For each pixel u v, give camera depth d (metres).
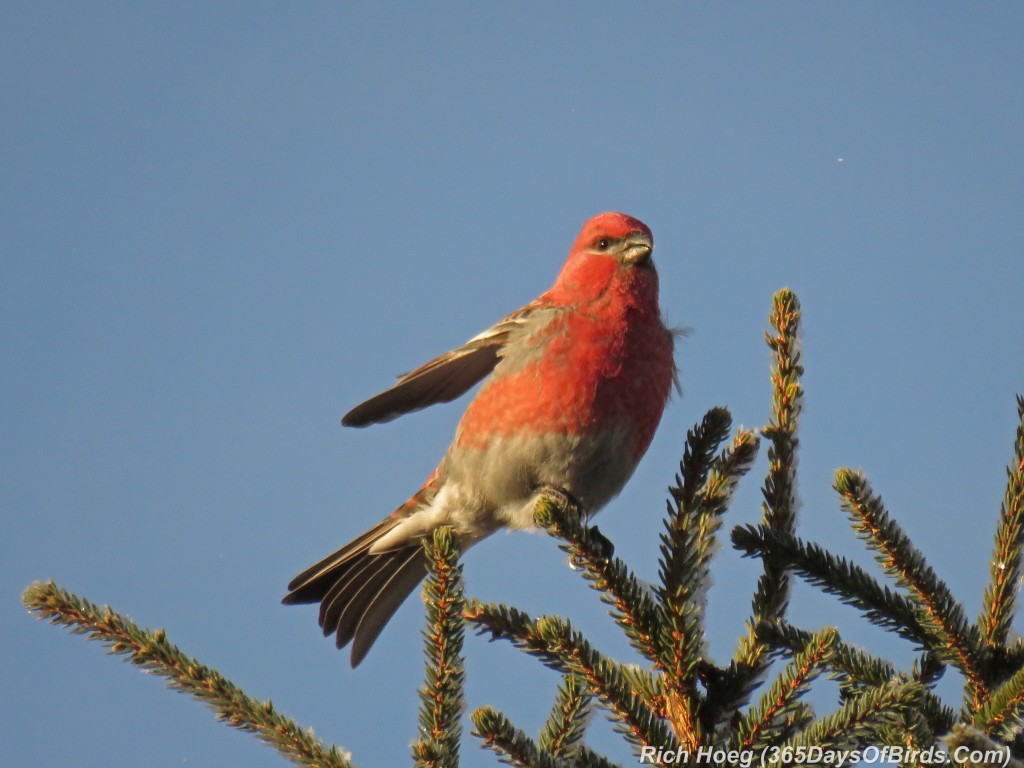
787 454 6.29
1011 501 5.77
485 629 5.64
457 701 5.29
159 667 5.41
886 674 5.67
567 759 5.32
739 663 5.44
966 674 5.52
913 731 4.72
